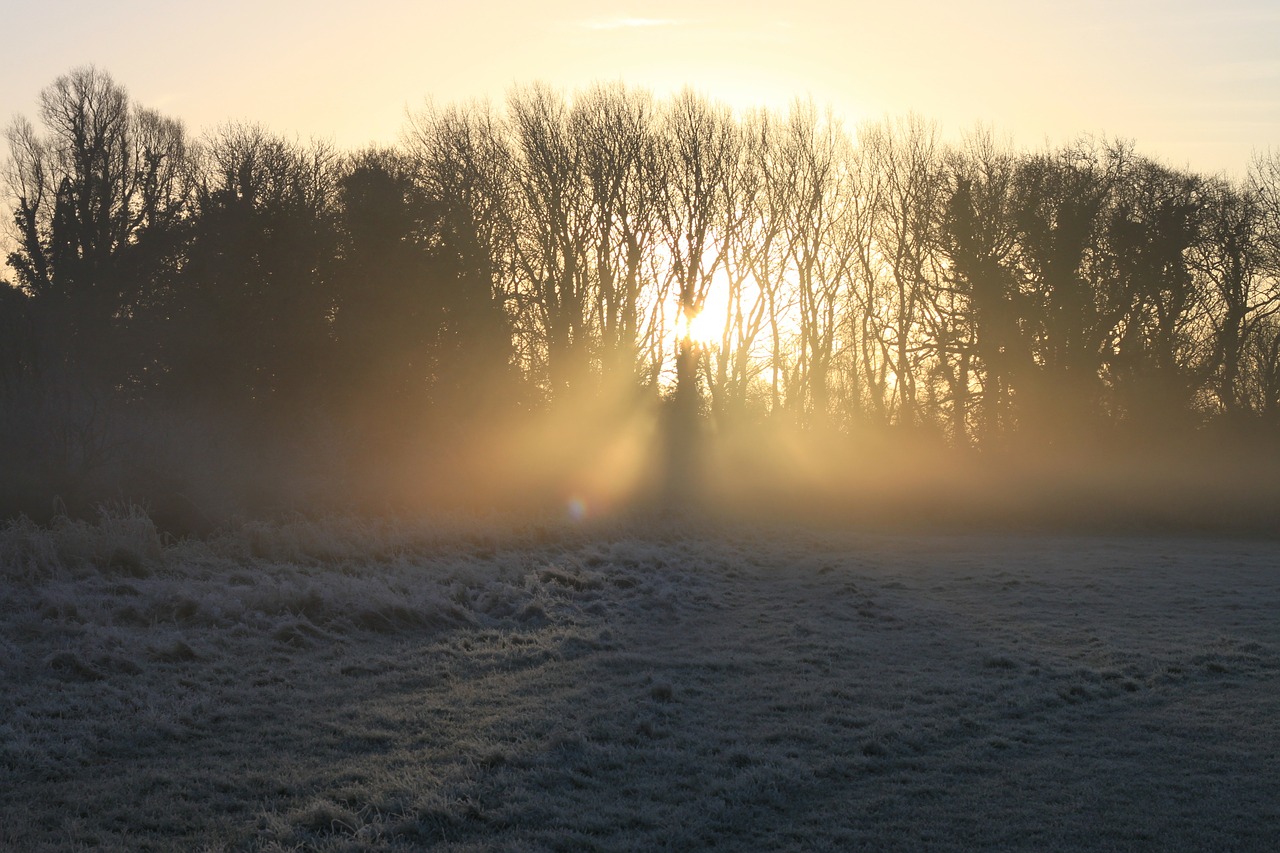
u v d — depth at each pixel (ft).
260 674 30.07
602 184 126.52
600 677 32.71
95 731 23.75
